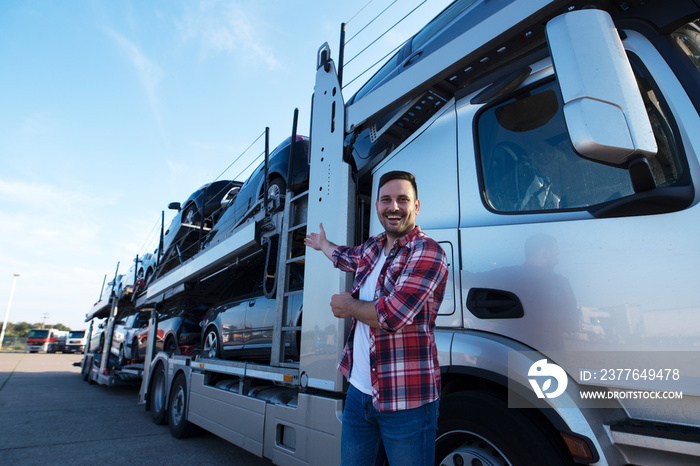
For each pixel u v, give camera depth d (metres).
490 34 2.01
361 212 2.90
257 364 3.63
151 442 5.21
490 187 2.12
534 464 1.65
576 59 1.44
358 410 1.72
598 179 1.76
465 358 1.93
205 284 6.47
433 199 2.34
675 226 1.50
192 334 7.26
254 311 4.80
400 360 1.57
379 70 3.20
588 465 1.56
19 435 5.56
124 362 11.02
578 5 1.80
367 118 2.72
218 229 6.48
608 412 1.59
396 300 1.49
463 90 2.38
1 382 12.72
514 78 2.04
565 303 1.70
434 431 1.58
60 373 18.27
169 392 5.94
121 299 12.32
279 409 3.10
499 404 1.80
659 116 1.66
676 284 1.46
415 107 2.53
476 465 1.86
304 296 2.99
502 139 2.14
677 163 1.58
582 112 1.38
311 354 2.80
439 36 2.51
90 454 4.62
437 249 1.63
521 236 1.90
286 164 4.49
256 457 4.59
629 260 1.58
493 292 1.93
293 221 3.58
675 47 1.69
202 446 5.04
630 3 1.83
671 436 1.38
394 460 1.54
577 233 1.73
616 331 1.55
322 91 3.32
